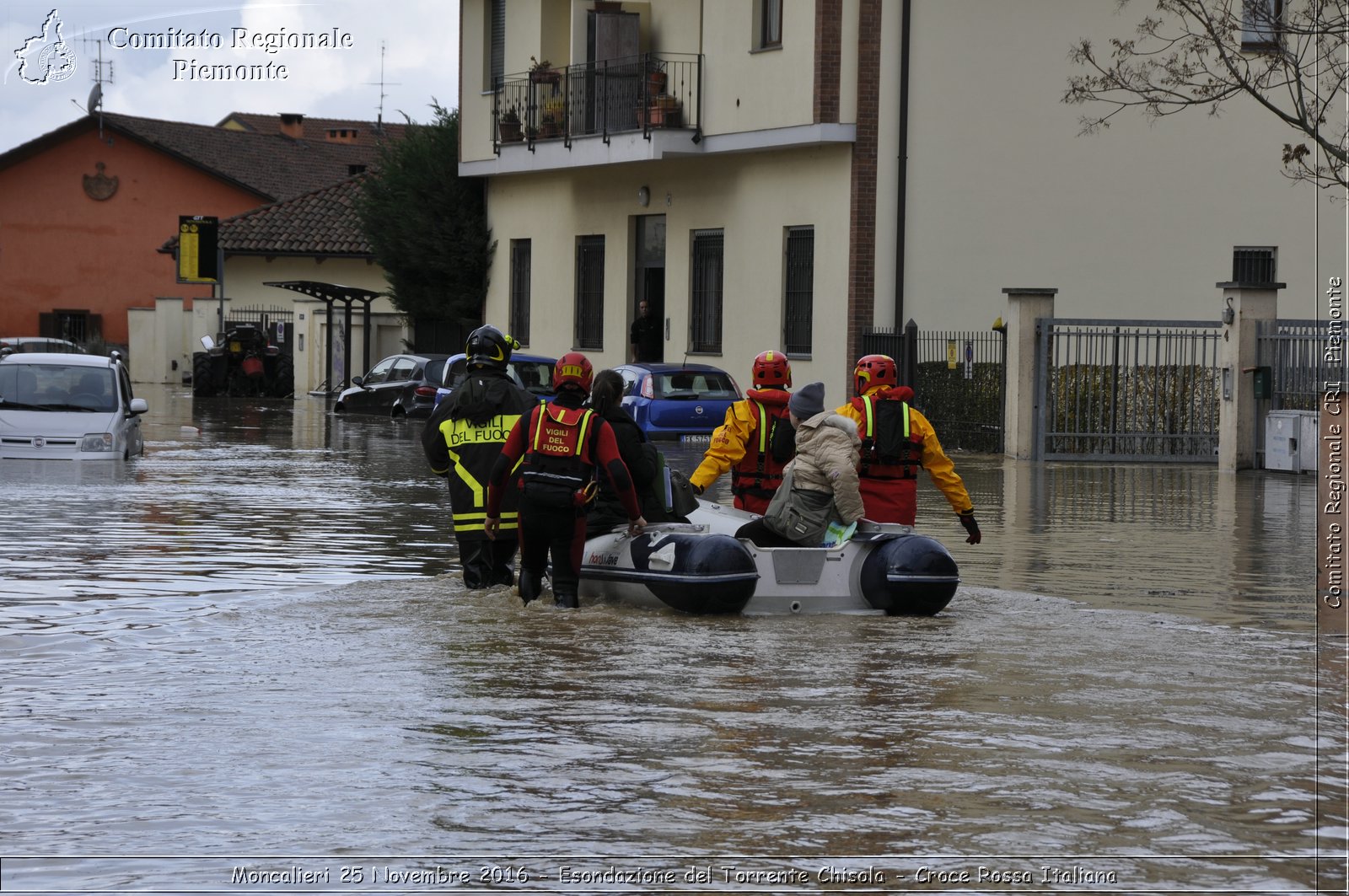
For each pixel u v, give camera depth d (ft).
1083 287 133.59
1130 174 133.80
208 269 269.44
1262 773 29.35
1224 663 40.04
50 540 63.77
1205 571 58.34
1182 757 30.45
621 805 27.04
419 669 38.24
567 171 164.55
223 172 322.75
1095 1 131.64
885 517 49.85
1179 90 132.77
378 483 92.73
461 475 51.34
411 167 182.39
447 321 188.34
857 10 128.57
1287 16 121.60
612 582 48.16
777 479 50.60
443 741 31.22
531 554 48.14
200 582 52.90
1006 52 130.72
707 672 38.22
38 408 107.45
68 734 31.58
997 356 124.06
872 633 44.09
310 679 36.96
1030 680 37.58
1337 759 30.32
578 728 32.32
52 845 24.94
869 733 32.07
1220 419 110.63
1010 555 62.95
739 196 142.31
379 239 184.85
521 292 175.94
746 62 137.69
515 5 169.99
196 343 263.29
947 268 130.93
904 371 124.67
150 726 32.32
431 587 51.90
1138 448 118.62
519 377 140.46
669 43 151.64
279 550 61.98
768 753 30.50
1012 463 115.44
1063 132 132.36
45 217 319.27
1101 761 30.07
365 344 208.03
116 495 83.35
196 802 27.14
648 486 49.67
